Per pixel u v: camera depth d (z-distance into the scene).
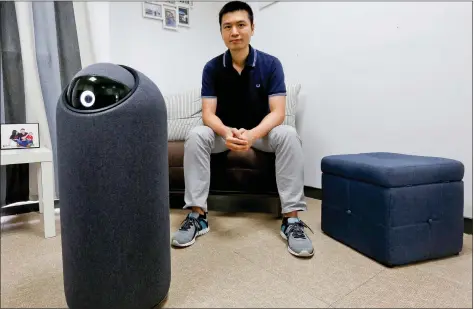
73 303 0.65
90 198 0.60
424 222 0.97
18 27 1.56
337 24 1.72
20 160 1.20
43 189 1.24
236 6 1.27
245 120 1.44
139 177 0.63
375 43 1.54
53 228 1.25
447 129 1.28
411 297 0.77
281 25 2.07
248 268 0.93
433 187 0.98
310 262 0.97
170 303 0.74
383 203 0.93
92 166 0.60
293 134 1.18
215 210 1.62
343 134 1.72
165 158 0.72
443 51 1.28
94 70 0.64
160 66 2.23
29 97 1.60
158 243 0.69
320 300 0.76
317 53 1.84
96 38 1.83
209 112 1.36
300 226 1.14
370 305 0.74
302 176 1.19
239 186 1.49
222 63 1.38
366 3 1.57
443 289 0.81
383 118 1.52
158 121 0.67
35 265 0.97
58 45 1.71
